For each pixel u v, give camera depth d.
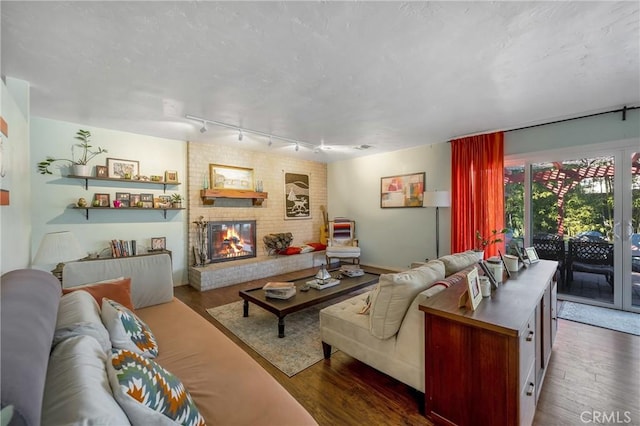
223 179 4.90
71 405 0.67
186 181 4.57
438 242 4.62
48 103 2.92
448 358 1.49
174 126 3.74
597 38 1.86
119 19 1.65
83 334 1.10
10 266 2.00
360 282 3.44
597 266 3.44
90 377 0.78
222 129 3.91
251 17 1.65
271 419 1.07
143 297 2.37
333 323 2.17
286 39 1.87
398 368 1.77
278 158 5.75
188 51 2.00
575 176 3.58
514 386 1.27
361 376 2.03
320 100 2.90
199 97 2.80
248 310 3.26
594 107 3.12
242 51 2.01
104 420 0.65
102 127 3.77
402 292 1.74
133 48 1.96
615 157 3.30
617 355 2.30
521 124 3.72
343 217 6.35
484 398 1.37
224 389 1.24
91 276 2.23
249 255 5.28
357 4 1.56
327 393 1.84
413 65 2.21
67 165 3.54
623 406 1.72
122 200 3.94
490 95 2.79
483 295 1.65
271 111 3.21
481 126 3.83
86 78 2.38
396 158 5.36
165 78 2.40
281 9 1.59
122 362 0.86
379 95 2.78
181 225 4.53
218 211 4.88
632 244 3.22
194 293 4.04
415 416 1.63
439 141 4.65
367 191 5.88
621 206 3.27
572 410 1.69
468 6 1.57
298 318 3.09
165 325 1.95
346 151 5.43
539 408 1.71
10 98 2.09
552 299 2.35
